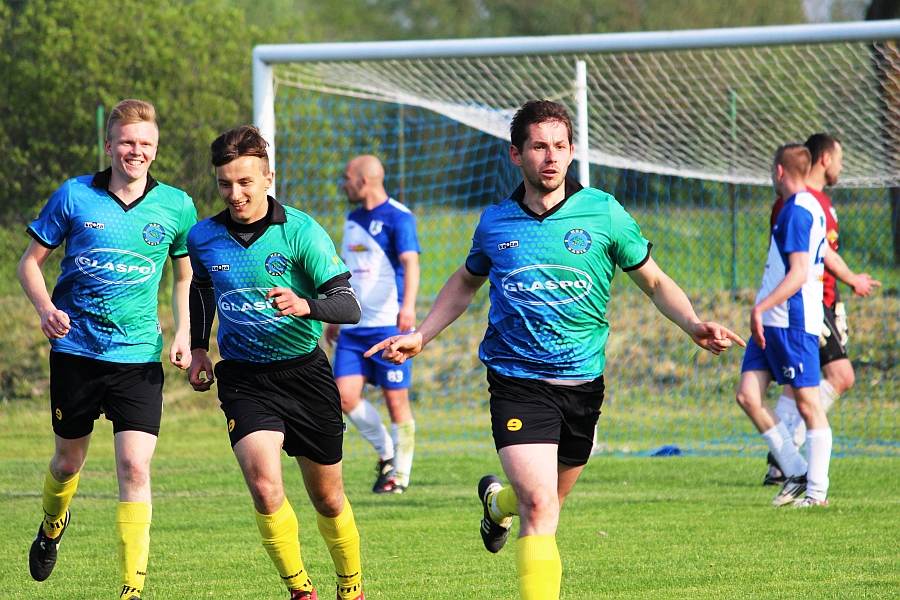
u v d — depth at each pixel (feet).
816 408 62.59
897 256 135.95
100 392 42.16
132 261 42.65
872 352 117.80
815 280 62.28
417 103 95.76
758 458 84.02
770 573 46.16
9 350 118.62
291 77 93.86
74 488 44.80
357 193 72.28
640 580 45.27
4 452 90.17
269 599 43.39
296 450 39.73
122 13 130.82
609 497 66.64
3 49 130.21
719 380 115.03
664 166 98.63
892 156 89.92
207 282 40.83
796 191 63.16
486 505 45.24
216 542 54.60
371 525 58.59
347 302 37.68
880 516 58.85
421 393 119.24
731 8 273.54
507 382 36.70
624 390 115.55
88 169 127.95
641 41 80.79
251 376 38.93
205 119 130.21
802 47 88.69
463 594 43.55
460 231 139.23
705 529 55.93
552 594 33.47
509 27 333.83
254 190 37.88
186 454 88.99
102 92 125.59
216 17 136.77
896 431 95.91
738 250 140.87
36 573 45.19
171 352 43.60
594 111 95.30
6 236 127.13
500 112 94.89
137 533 39.83
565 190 37.29
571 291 36.45
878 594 42.34
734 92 93.25
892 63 86.43
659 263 140.15
